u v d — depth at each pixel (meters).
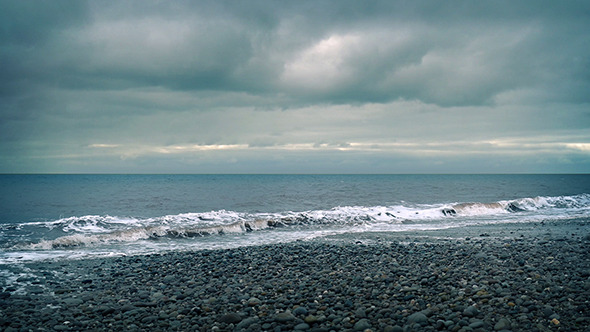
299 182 93.88
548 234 19.08
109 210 33.06
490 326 6.36
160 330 6.97
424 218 28.11
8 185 71.50
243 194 50.69
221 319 7.22
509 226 23.19
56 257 15.39
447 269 10.66
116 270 12.72
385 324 6.68
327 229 23.34
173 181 98.06
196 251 16.28
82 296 9.69
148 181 96.62
